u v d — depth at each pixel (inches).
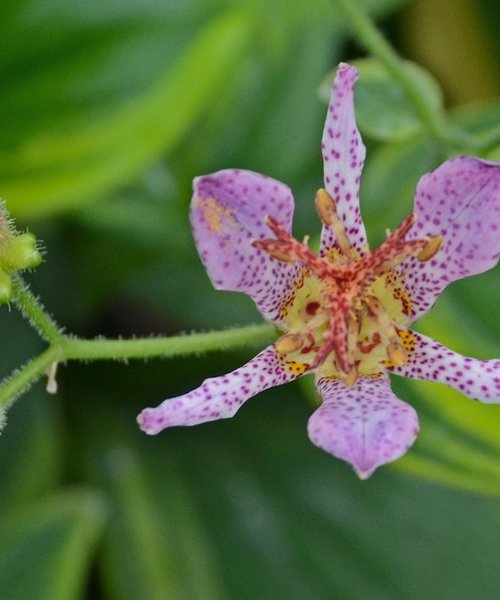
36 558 11.4
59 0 11.5
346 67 10.2
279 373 10.2
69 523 11.5
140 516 11.9
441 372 10.3
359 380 10.2
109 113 11.5
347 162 10.3
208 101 11.8
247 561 11.9
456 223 10.2
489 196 10.1
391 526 12.0
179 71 11.5
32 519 11.5
